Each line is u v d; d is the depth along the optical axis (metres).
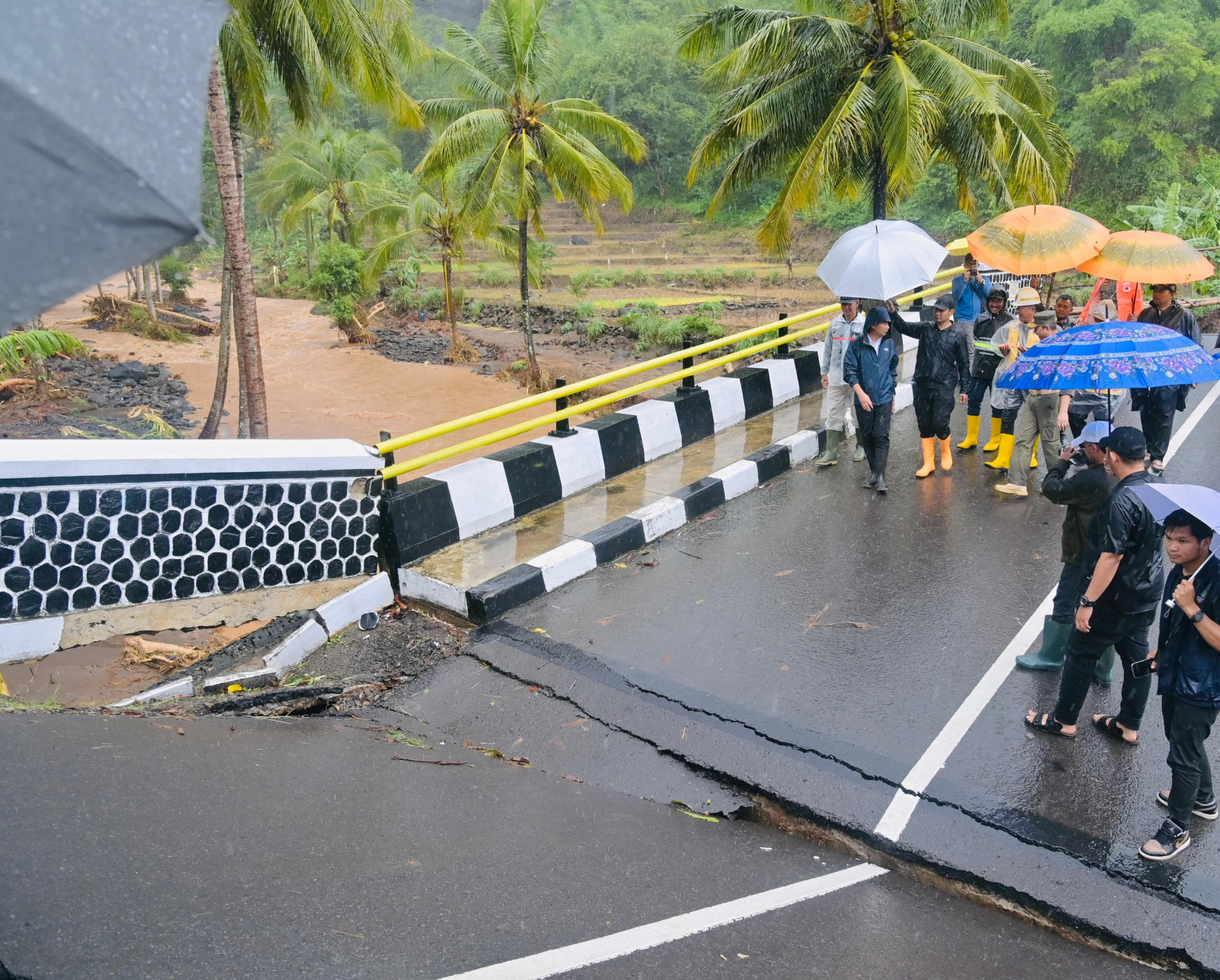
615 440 8.82
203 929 3.15
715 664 5.81
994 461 9.21
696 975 3.27
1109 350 4.93
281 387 29.42
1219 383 12.24
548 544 7.31
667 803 4.76
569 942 3.39
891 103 14.12
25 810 3.70
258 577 6.62
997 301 9.38
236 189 16.41
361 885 3.59
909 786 4.61
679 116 74.56
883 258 8.11
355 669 6.16
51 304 1.48
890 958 3.55
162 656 6.06
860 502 8.47
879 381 8.40
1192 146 47.00
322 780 4.53
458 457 20.61
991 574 6.93
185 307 46.22
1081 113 46.84
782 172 17.19
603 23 91.62
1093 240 8.05
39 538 5.78
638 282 54.28
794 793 4.66
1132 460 4.51
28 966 2.81
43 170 1.51
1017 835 4.26
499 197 27.59
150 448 6.29
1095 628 4.70
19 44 1.57
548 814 4.46
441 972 3.12
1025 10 53.09
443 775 4.77
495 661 6.02
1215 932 3.71
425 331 42.47
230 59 16.38
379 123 83.19
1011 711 5.23
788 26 14.77
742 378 10.58
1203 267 7.60
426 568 6.93
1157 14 45.97
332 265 41.38
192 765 4.42
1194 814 4.34
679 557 7.43
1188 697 3.95
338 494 6.85
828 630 6.18
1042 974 3.55
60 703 5.31
